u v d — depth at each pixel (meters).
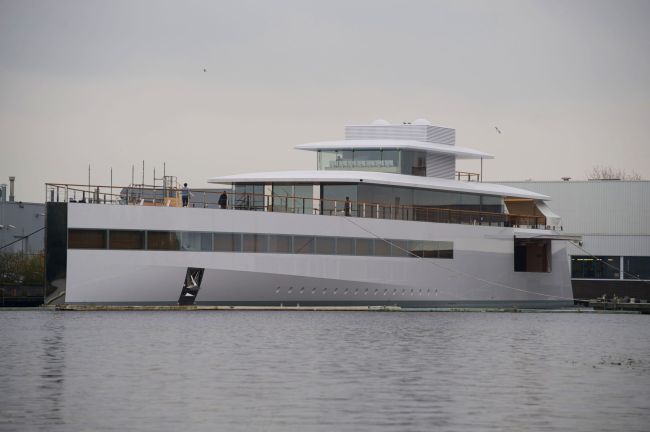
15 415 86.00
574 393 98.94
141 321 172.75
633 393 99.19
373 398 95.06
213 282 199.00
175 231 194.62
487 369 116.88
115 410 88.25
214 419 84.94
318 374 110.31
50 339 143.38
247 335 152.75
